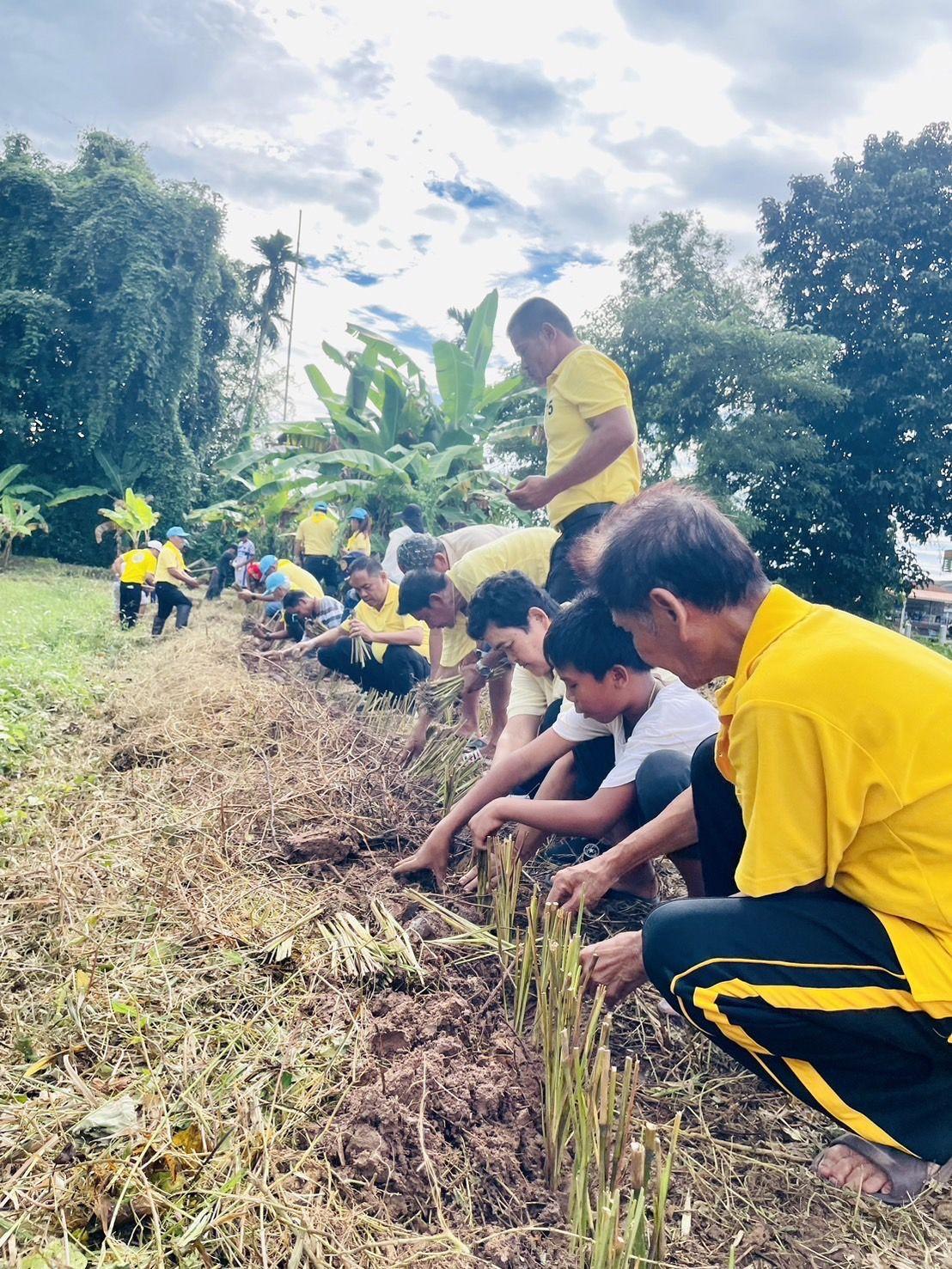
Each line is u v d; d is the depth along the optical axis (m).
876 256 23.30
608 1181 1.73
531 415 14.97
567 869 2.45
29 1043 1.95
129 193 25.17
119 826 3.12
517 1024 2.28
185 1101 1.78
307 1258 1.47
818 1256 1.65
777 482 22.77
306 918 2.54
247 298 35.78
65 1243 1.39
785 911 1.76
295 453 16.12
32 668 5.76
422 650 7.08
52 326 24.88
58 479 26.17
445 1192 1.71
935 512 24.12
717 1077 2.18
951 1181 1.87
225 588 18.52
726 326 20.06
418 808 3.67
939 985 1.61
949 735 1.62
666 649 1.85
